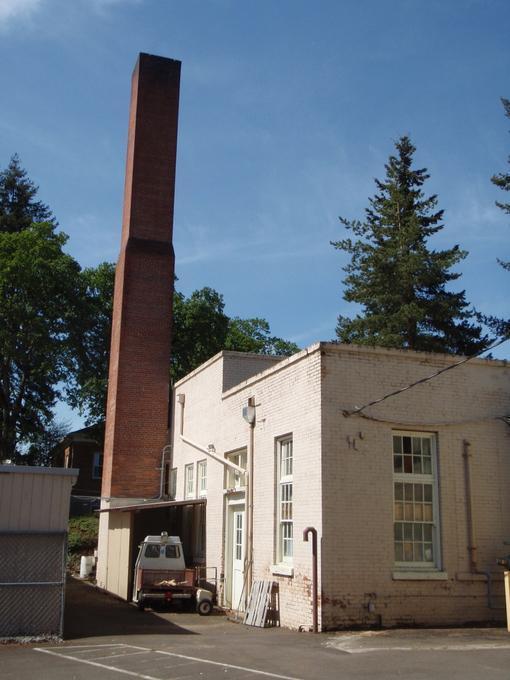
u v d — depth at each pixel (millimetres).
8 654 10977
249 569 17281
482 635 12648
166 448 26844
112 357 28734
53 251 39188
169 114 30531
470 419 15688
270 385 17438
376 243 37750
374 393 15172
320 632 13617
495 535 15211
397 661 9906
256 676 9000
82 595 22875
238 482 19594
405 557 14719
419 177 39344
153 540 19297
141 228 29016
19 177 51125
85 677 9047
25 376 40406
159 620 16531
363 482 14664
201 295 43875
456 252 36031
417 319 34312
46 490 12969
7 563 12500
